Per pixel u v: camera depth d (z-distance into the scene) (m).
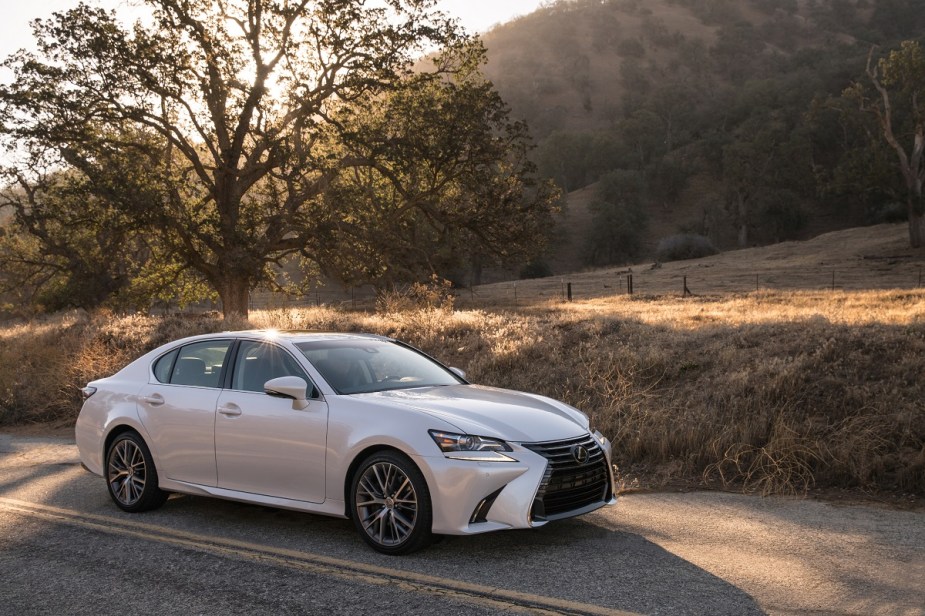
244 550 5.50
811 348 10.12
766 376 9.41
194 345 6.80
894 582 4.59
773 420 8.36
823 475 7.37
